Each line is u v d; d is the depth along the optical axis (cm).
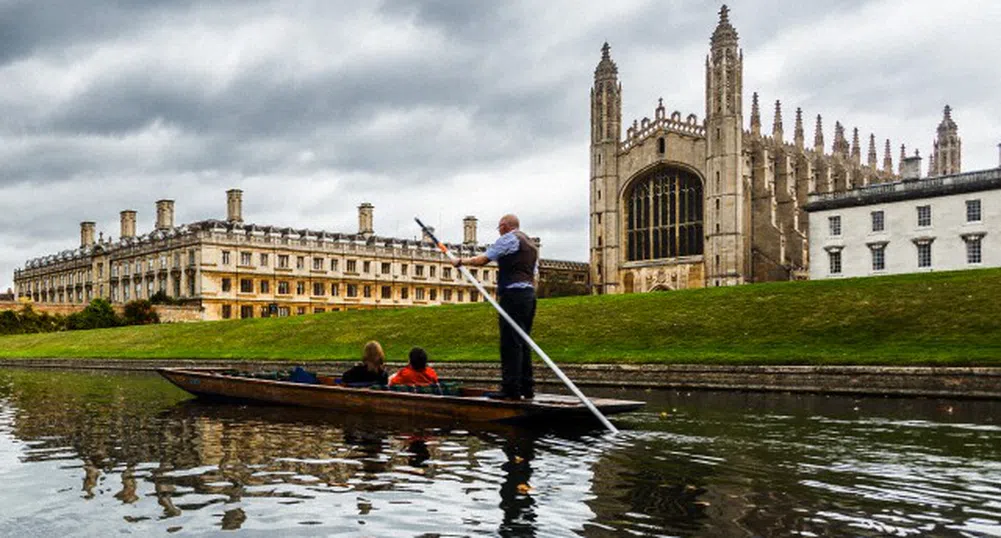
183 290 8675
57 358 4353
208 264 8431
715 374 2255
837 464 861
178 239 8769
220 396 1666
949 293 2773
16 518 668
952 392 1878
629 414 1397
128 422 1311
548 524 630
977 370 1866
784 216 8181
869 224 6084
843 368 2058
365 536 606
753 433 1112
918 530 604
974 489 736
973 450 954
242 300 8688
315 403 1466
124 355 4278
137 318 7619
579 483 773
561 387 2266
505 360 1225
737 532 603
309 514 671
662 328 3053
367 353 1520
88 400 1792
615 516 650
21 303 8269
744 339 2722
